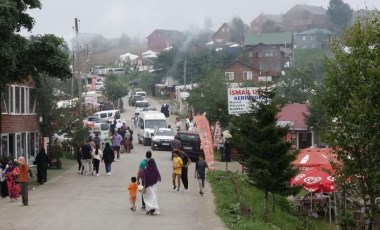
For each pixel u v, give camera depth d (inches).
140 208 848.9
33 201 909.8
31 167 1533.0
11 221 727.7
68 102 1886.1
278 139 876.6
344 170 653.3
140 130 2343.8
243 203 855.1
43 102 1651.1
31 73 1201.4
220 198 927.0
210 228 708.7
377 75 624.1
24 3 1187.3
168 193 1013.2
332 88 674.8
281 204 1084.5
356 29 682.2
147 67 5930.1
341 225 706.8
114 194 989.8
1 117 1338.6
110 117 2901.1
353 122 635.5
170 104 4040.4
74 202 895.7
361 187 649.0
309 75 2561.5
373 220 644.1
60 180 1214.3
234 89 1207.6
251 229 701.3
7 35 1074.1
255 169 871.7
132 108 4143.7
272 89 904.9
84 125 1809.8
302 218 997.8
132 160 1658.5
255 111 884.6
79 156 1353.3
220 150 1706.4
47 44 1176.8
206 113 1952.5
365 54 663.1
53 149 1525.6
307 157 967.6
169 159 1668.3
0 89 1127.0
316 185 907.4
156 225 721.0
